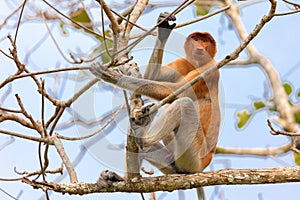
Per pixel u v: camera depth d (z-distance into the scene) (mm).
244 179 10797
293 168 10805
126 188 10945
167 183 10938
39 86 11570
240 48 9977
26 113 11789
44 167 11391
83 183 10969
